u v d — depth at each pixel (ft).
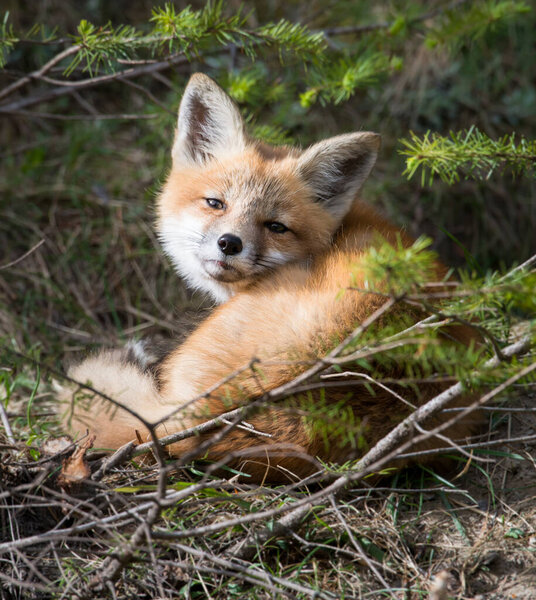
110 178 38.34
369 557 17.39
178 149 26.25
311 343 17.66
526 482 19.56
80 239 35.37
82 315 32.81
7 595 16.20
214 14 25.45
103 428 19.79
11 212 35.45
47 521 18.49
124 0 45.19
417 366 18.34
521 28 43.27
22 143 40.50
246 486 18.56
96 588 15.53
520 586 16.51
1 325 31.19
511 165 20.18
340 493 18.21
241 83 30.63
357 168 24.59
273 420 18.21
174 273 34.96
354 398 18.10
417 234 37.99
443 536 18.11
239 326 19.06
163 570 16.84
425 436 14.98
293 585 15.26
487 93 42.50
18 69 41.27
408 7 35.83
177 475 19.99
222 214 24.16
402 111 42.19
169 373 21.21
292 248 24.26
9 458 19.47
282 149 27.89
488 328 17.95
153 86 42.80
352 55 32.96
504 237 38.60
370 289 16.02
